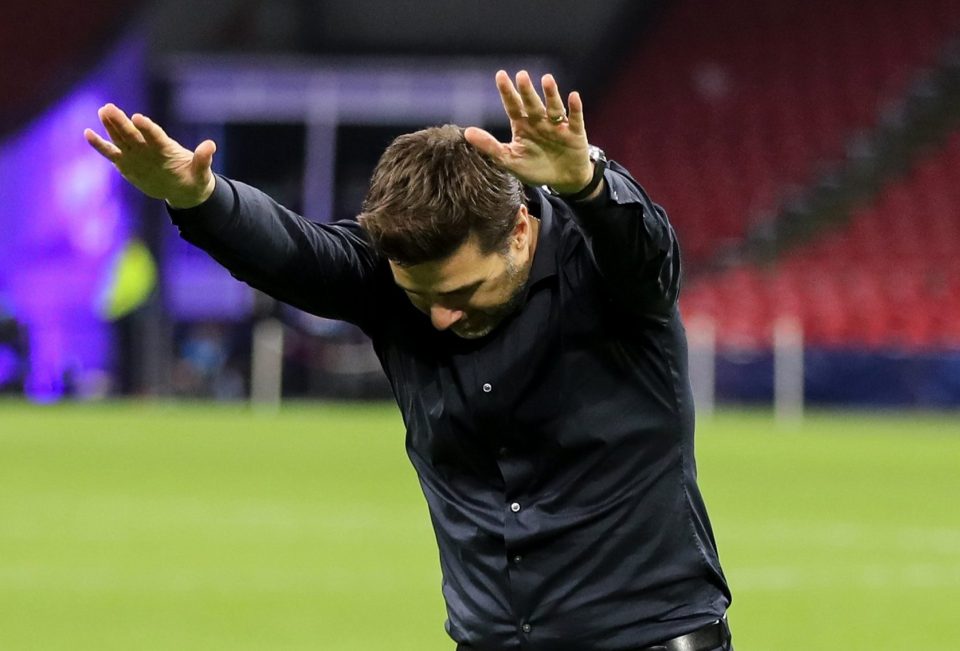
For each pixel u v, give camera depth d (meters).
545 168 10.37
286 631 26.08
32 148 92.44
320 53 108.00
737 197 102.44
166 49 101.50
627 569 11.66
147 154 10.76
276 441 64.38
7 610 27.77
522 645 11.92
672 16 112.44
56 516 40.94
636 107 110.12
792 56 108.06
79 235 91.06
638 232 10.56
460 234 10.72
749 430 71.81
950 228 95.44
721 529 40.06
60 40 94.88
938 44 105.31
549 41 110.69
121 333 90.75
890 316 87.12
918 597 30.39
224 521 40.19
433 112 103.56
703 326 82.75
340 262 11.95
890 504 45.66
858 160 101.06
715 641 11.88
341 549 35.53
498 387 11.41
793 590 31.05
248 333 92.69
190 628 26.30
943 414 82.50
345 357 91.69
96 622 26.78
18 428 69.25
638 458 11.58
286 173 103.69
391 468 54.19
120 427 70.50
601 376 11.44
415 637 25.66
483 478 11.84
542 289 11.33
